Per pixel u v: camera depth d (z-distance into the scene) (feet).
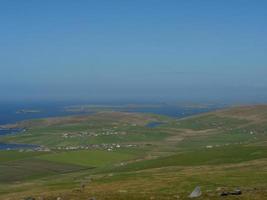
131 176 436.35
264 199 181.68
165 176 409.90
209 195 194.18
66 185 397.39
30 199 229.45
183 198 192.24
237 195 191.83
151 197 201.46
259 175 367.04
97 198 207.21
